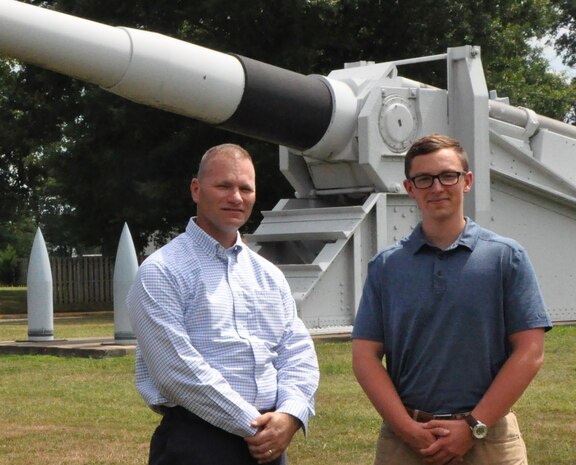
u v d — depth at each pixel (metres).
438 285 5.16
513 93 33.47
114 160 29.36
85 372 13.45
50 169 30.69
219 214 5.27
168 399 5.13
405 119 17.34
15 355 15.51
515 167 19.28
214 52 15.16
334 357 14.30
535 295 5.18
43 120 31.23
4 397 11.60
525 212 19.56
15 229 71.62
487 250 5.19
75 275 35.50
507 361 5.15
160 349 5.07
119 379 12.80
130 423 10.12
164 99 14.64
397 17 29.36
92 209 31.00
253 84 15.48
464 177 5.29
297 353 5.37
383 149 17.19
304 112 16.31
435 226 5.26
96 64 13.70
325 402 10.93
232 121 15.59
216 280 5.23
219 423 5.04
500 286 5.16
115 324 16.08
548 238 19.80
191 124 28.58
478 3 30.09
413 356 5.21
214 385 5.02
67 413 10.62
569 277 20.03
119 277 15.94
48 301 17.16
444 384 5.15
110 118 29.06
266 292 5.33
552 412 10.30
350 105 16.94
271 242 18.06
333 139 16.84
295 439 9.23
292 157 18.11
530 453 8.60
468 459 5.14
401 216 17.56
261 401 5.16
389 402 5.19
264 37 28.81
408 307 5.20
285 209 18.03
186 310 5.16
